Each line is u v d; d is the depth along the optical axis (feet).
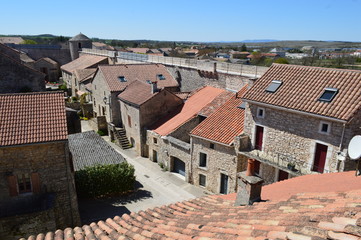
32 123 56.34
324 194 23.71
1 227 53.11
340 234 14.47
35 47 245.04
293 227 17.44
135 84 119.24
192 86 127.85
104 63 195.52
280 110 63.46
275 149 66.23
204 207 31.99
